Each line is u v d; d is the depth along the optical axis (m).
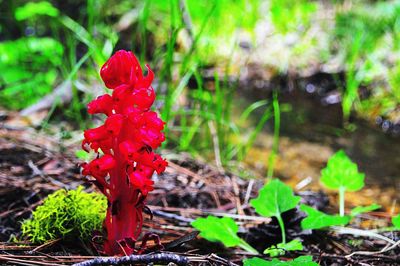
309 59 1.31
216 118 1.02
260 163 1.01
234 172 0.96
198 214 0.83
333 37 1.36
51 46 1.19
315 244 0.78
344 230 0.79
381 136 1.11
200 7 1.38
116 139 0.65
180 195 0.87
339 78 1.26
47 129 1.02
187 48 1.30
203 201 0.86
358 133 1.11
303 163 1.01
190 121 1.11
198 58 1.07
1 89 1.17
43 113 1.07
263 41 1.37
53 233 0.72
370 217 0.87
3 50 1.19
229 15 1.38
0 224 0.76
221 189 0.90
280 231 0.78
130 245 0.67
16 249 0.70
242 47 1.35
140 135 0.65
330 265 0.73
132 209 0.67
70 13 1.41
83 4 1.43
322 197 0.89
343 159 0.85
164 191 0.87
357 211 0.81
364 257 0.74
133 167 0.67
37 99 1.12
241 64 1.31
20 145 0.94
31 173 0.87
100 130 0.65
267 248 0.76
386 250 0.74
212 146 1.04
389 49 1.30
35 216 0.73
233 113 1.15
